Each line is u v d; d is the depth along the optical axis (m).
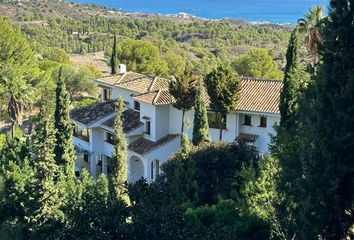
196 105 37.59
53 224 19.58
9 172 24.62
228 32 161.12
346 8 15.27
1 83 55.94
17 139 29.86
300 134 18.09
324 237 15.43
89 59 136.38
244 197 22.39
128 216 16.61
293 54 30.69
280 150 19.77
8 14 193.00
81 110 50.44
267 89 42.84
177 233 15.04
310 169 15.38
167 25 178.75
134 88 48.53
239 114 41.59
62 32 169.50
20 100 54.84
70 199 18.45
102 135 48.06
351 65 15.07
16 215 23.48
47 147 24.23
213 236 15.05
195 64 95.56
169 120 44.34
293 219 16.73
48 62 81.31
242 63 72.94
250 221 18.03
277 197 18.48
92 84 78.44
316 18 33.66
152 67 77.38
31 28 167.00
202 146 28.86
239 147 29.09
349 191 15.09
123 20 196.25
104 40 157.50
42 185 22.77
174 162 29.66
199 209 18.70
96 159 48.31
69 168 34.38
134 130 44.22
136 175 44.84
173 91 40.38
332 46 15.30
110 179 32.47
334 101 15.01
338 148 15.01
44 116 33.81
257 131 41.38
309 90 17.39
